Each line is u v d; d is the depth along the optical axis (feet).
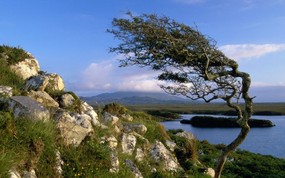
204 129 263.70
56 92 58.23
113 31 49.32
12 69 63.05
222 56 51.96
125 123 69.26
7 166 33.58
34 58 70.79
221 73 53.21
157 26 48.83
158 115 442.91
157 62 50.39
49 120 43.93
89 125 49.11
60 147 43.93
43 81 56.24
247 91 53.31
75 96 59.21
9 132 38.19
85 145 47.16
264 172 84.48
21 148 38.01
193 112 613.11
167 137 77.61
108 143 52.75
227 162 90.33
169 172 62.28
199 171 69.97
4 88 50.03
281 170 89.30
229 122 296.30
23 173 36.52
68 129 45.91
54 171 40.22
